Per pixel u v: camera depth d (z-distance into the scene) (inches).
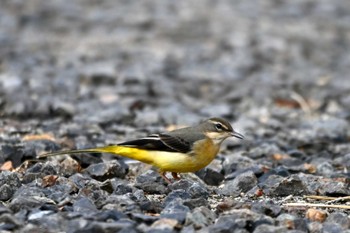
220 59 1127.6
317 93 941.2
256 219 372.5
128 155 478.6
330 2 1562.5
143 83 951.0
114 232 355.3
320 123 748.6
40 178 460.1
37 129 651.5
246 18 1403.8
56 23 1312.7
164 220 368.2
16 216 374.0
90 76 944.9
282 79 1026.1
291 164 561.3
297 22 1403.8
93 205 395.2
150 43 1210.0
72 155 525.7
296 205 429.7
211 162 532.4
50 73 973.2
